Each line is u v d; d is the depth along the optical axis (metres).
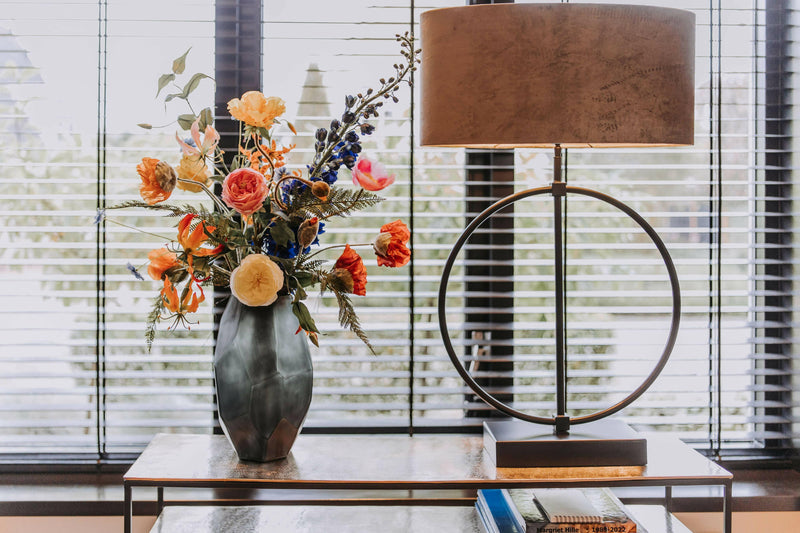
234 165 1.41
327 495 1.68
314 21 1.76
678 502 1.67
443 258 1.80
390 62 1.76
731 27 1.80
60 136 1.73
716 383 1.80
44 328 1.73
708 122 1.80
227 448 1.48
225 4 1.75
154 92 1.74
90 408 1.72
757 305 1.84
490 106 1.21
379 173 1.26
